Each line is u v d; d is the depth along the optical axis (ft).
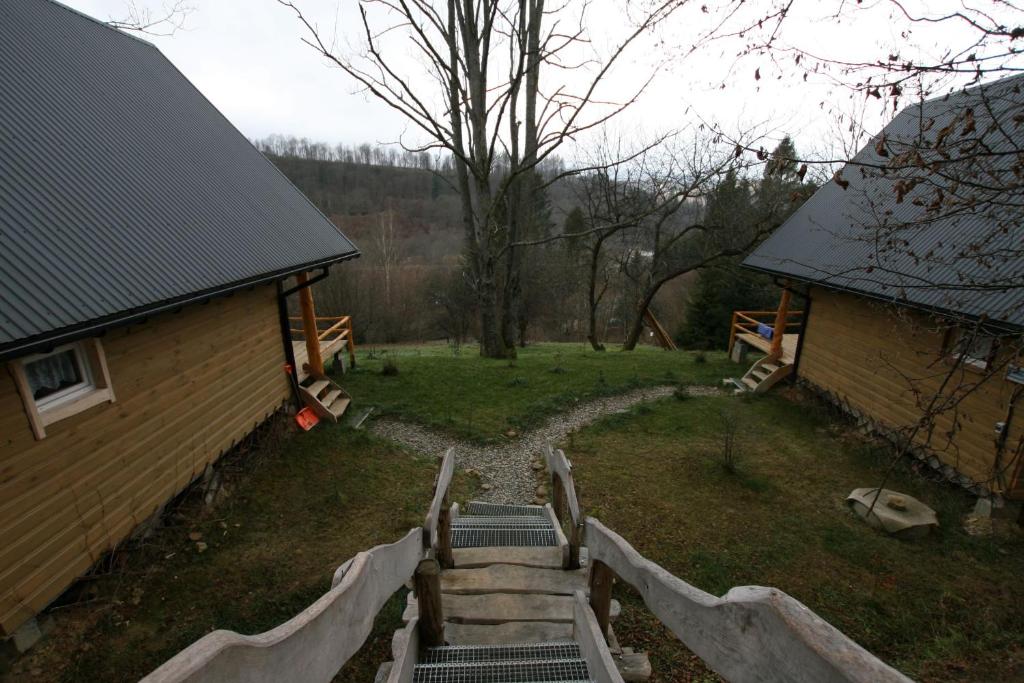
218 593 15.90
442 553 14.06
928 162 9.70
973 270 18.71
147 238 16.75
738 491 22.84
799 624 3.34
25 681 12.48
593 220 65.10
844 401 30.78
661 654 13.10
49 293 12.28
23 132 16.21
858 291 23.25
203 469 20.67
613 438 28.86
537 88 45.80
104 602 14.85
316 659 4.53
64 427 14.24
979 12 8.36
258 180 27.53
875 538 19.35
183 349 19.53
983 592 16.34
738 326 45.80
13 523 12.75
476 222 55.72
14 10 21.18
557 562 14.25
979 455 21.04
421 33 37.76
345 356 48.39
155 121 23.62
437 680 8.34
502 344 52.31
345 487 22.67
